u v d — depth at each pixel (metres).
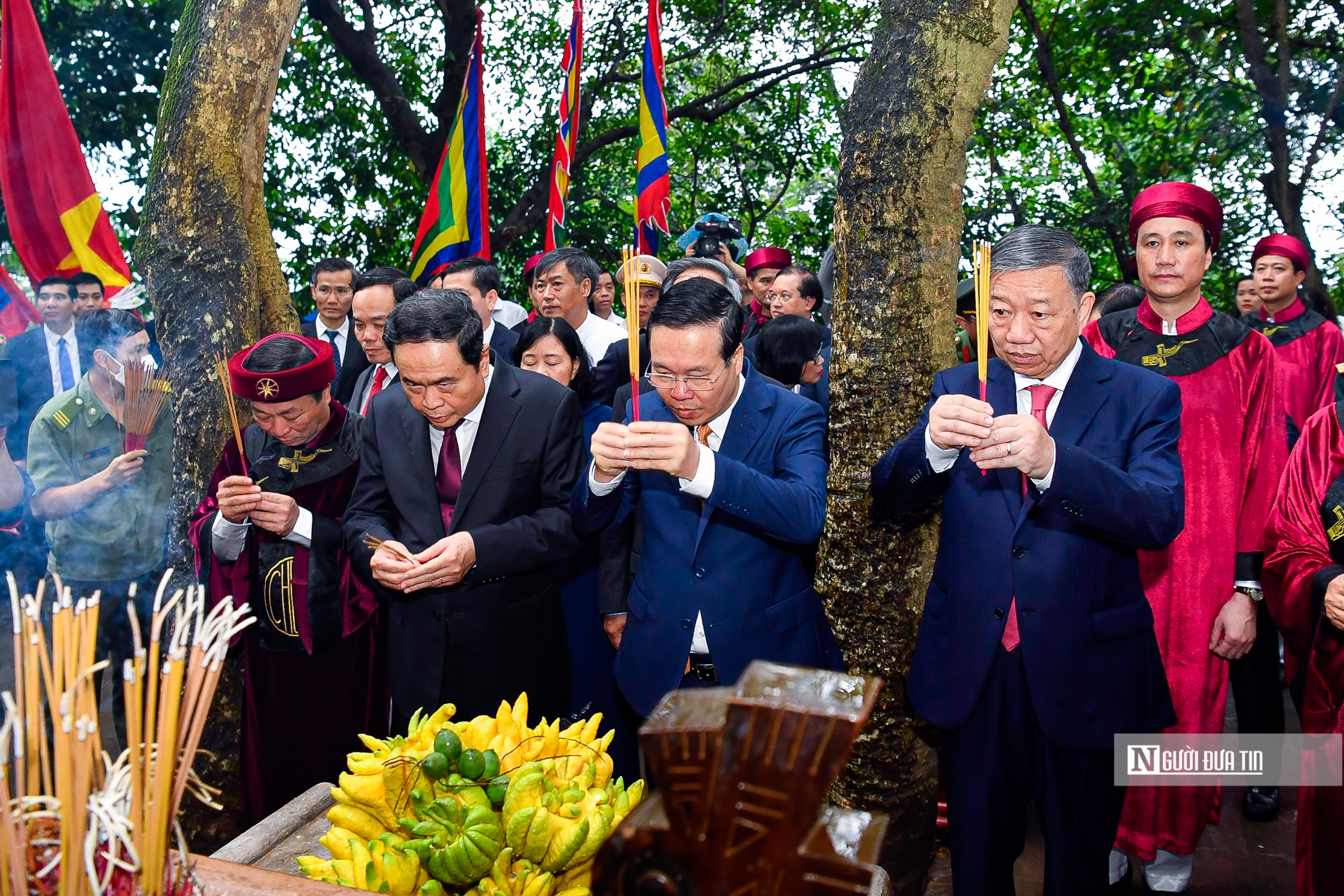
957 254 2.43
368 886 1.32
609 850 0.74
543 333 3.10
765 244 11.76
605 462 1.97
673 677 2.19
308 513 2.56
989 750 2.11
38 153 4.41
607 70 9.93
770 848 0.70
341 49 8.59
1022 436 1.78
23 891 0.98
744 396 2.27
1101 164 9.64
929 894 2.66
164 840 1.04
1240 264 7.66
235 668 2.83
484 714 2.44
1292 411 3.76
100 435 3.25
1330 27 7.16
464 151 5.31
